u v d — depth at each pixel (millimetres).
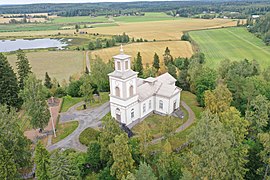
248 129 54750
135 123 68625
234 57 145000
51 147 59219
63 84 105000
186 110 75875
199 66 90312
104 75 94375
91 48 187625
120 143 41844
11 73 79938
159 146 56812
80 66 147875
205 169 34531
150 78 75750
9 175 41625
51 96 90125
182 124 67688
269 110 54312
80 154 52781
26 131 67375
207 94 61156
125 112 65062
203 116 41500
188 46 174750
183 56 151250
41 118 60562
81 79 96938
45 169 41594
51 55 177875
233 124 43625
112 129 47312
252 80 67750
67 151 56031
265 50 157875
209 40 192500
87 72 113938
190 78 90062
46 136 64312
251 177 45312
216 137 34938
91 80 94312
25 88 61281
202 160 35531
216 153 34531
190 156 37719
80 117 73812
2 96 77062
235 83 68438
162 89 72375
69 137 63375
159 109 73562
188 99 84250
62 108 80500
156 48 174000
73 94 91562
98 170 50531
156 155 49812
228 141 36531
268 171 43250
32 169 51438
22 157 46688
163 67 119625
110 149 43000
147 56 156375
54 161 39656
